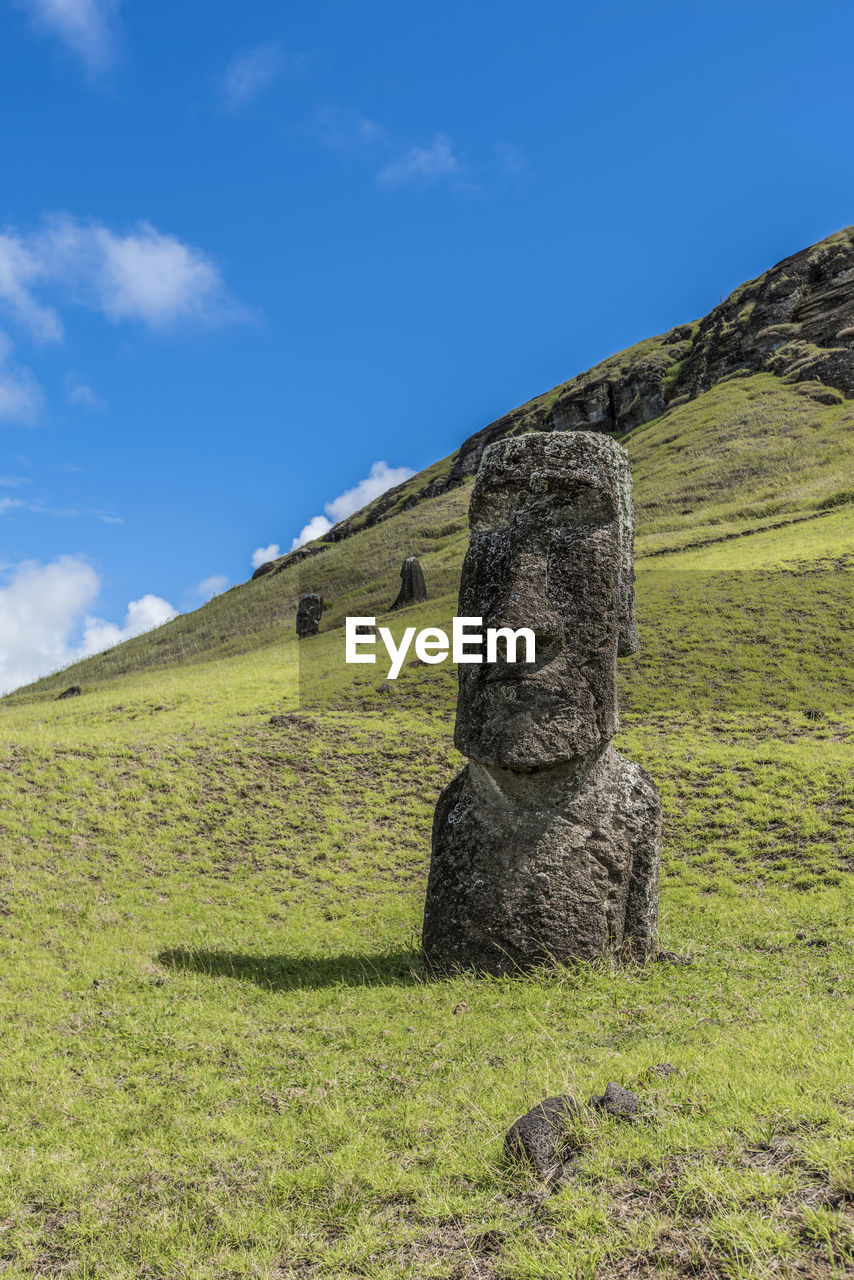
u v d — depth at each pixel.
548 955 9.52
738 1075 5.46
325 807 18.44
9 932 11.62
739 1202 4.02
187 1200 5.40
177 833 16.39
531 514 10.18
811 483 50.00
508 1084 6.49
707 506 52.53
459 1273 4.20
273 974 10.51
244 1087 7.11
